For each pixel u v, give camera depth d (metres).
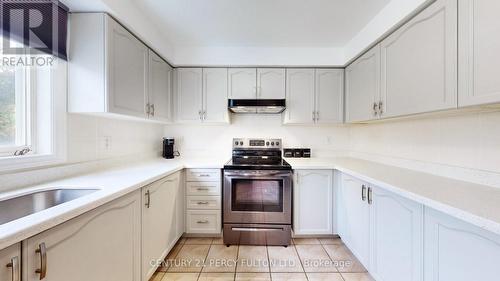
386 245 1.51
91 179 1.54
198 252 2.21
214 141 3.08
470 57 1.13
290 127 3.07
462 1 1.17
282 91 2.73
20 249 0.76
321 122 2.74
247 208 2.36
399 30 1.70
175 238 2.20
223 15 1.99
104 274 1.17
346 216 2.17
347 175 2.14
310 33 2.33
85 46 1.55
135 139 2.50
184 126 3.09
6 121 1.37
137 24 1.86
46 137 1.51
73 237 0.97
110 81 1.59
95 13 1.55
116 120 2.17
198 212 2.44
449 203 1.03
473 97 1.12
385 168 2.08
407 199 1.30
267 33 2.34
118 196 1.23
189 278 1.82
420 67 1.48
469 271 0.94
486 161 1.37
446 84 1.28
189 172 2.43
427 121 1.80
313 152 3.07
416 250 1.23
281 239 2.33
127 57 1.80
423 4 1.42
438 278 1.09
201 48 2.68
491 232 0.85
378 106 1.99
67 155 1.62
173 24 2.15
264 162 2.59
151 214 1.69
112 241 1.23
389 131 2.29
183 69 2.75
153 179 1.65
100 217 1.14
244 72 2.73
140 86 2.00
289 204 2.34
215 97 2.74
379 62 1.98
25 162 1.35
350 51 2.49
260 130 3.07
